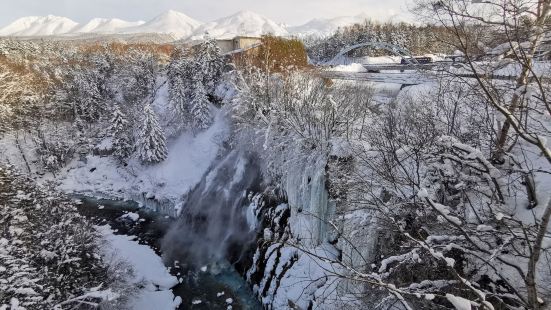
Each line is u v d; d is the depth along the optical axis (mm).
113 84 63219
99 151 43656
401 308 8406
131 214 32062
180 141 39625
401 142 10680
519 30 5234
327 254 16844
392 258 7473
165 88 51062
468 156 6684
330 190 16812
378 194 11508
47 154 42000
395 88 20797
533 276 5305
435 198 9500
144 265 22703
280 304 16750
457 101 10086
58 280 15367
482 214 8562
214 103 39750
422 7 5250
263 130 23016
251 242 22688
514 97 6207
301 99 20984
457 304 4469
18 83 48250
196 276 21938
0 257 13742
